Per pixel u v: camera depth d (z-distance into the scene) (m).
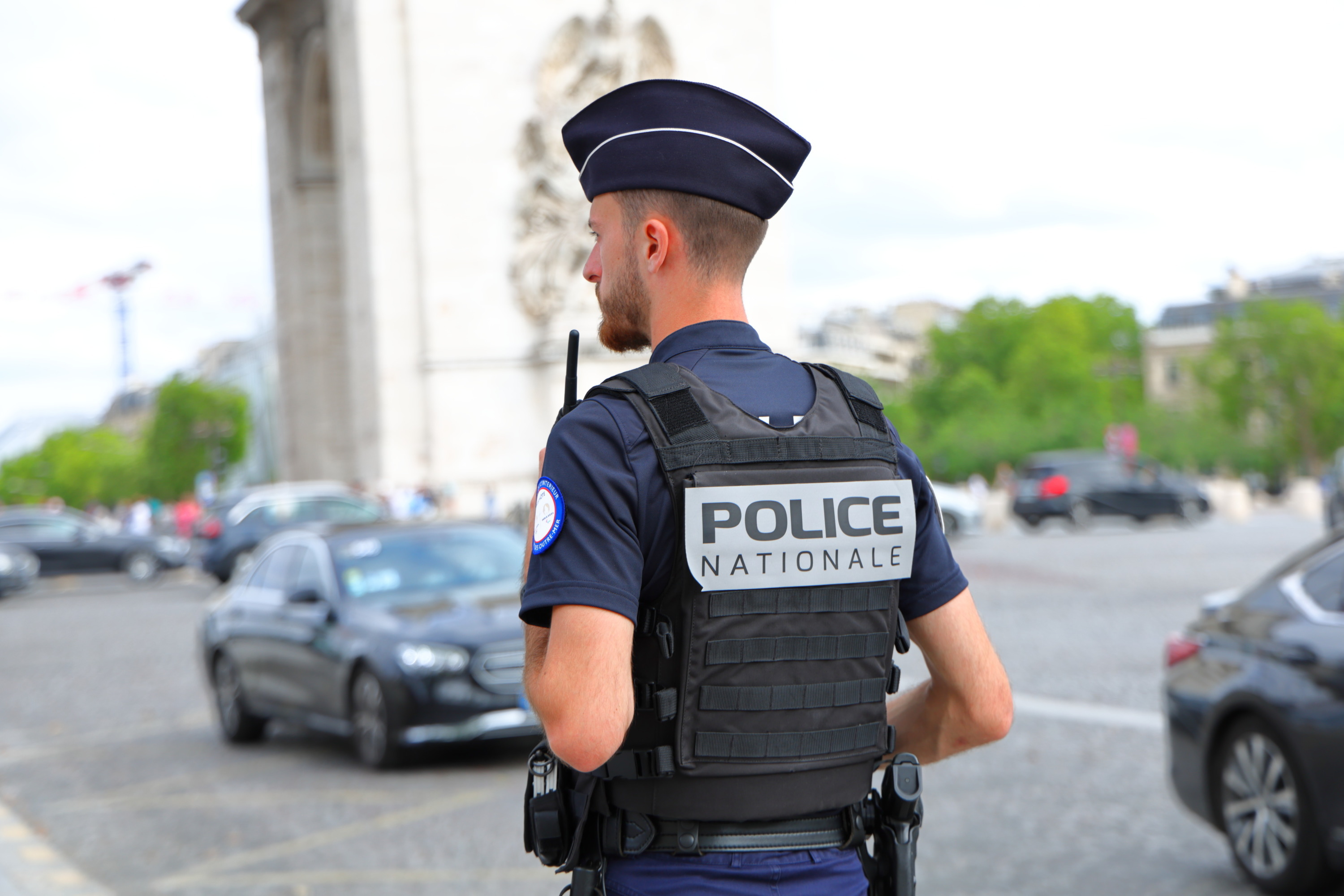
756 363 2.35
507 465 31.64
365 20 31.62
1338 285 126.25
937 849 7.29
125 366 154.38
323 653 10.66
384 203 31.66
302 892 7.05
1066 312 103.12
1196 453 91.75
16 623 24.94
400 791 9.52
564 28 31.84
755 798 2.23
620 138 2.33
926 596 2.42
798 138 2.36
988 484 91.38
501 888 6.98
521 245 31.81
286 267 40.84
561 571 2.13
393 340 31.59
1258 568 23.20
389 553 11.32
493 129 31.72
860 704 2.31
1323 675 6.05
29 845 8.38
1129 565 24.86
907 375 156.00
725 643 2.19
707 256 2.33
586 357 30.80
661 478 2.19
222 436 90.56
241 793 9.78
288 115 39.94
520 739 11.38
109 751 11.82
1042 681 12.55
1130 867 6.83
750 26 32.22
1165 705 6.99
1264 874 6.31
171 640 20.38
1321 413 93.44
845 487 2.29
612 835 2.25
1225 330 96.25
